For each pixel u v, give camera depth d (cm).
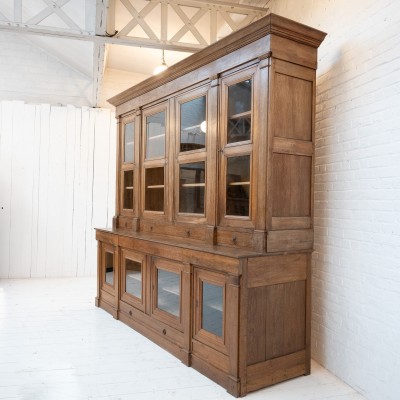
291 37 272
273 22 259
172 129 365
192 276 305
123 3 391
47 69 599
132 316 387
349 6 283
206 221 318
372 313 257
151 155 402
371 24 261
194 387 269
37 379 275
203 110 326
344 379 282
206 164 319
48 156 588
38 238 586
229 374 263
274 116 267
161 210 384
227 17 412
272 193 268
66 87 605
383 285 249
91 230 604
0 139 571
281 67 270
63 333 367
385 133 248
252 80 278
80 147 599
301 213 285
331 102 301
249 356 261
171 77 363
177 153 357
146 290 365
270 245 267
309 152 286
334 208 296
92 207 604
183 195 350
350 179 279
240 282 256
